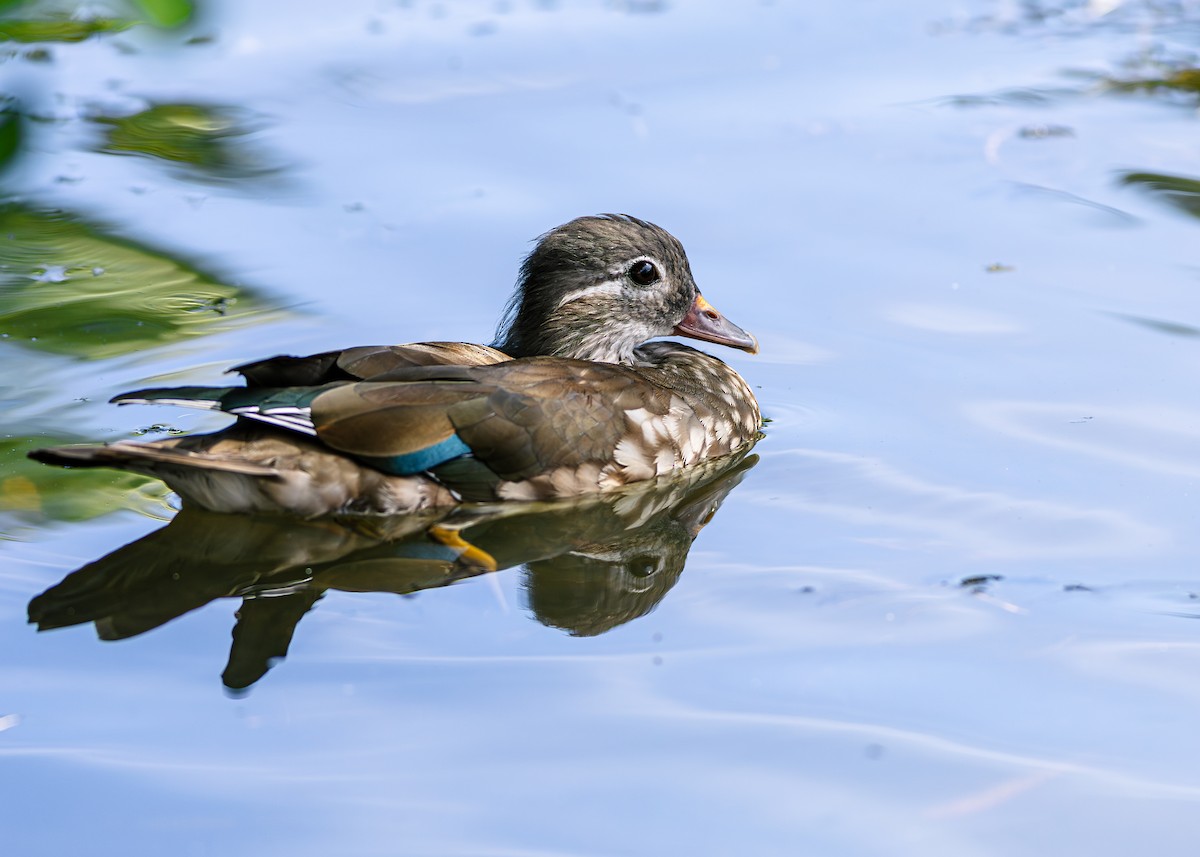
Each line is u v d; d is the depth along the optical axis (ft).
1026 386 44.27
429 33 72.43
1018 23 74.43
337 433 35.76
